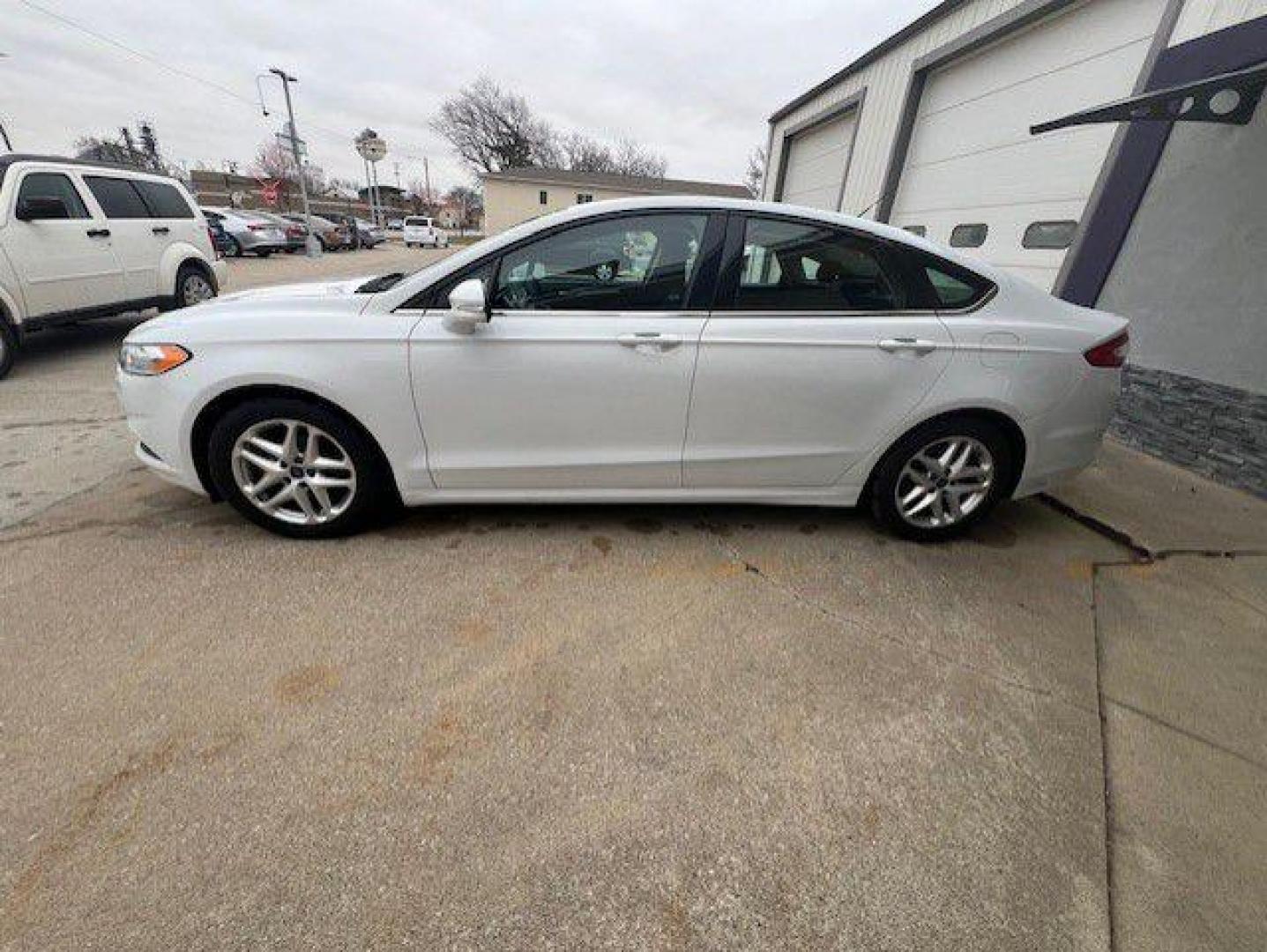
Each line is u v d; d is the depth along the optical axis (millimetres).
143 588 2328
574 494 2672
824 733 1818
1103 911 1380
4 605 2207
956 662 2135
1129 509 3275
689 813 1563
